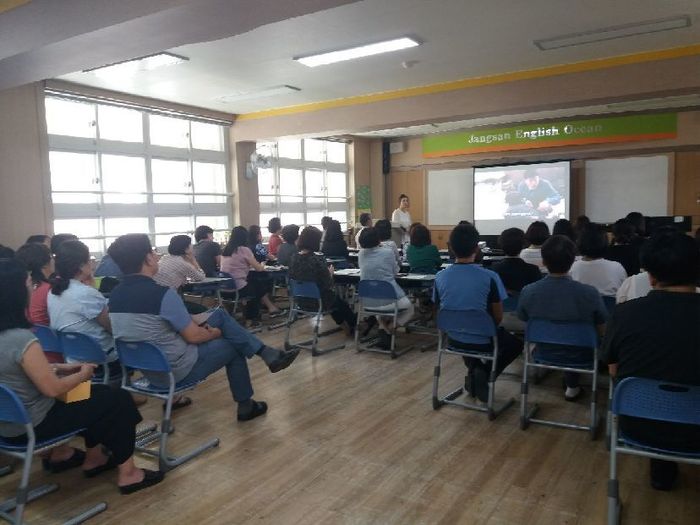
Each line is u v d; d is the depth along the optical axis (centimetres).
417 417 337
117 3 333
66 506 244
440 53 542
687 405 181
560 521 223
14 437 216
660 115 920
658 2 423
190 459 286
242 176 862
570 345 296
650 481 251
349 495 247
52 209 604
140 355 270
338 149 1110
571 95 600
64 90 611
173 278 499
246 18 334
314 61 554
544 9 430
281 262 650
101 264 495
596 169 981
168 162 766
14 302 210
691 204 911
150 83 630
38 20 366
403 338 537
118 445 248
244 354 330
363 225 708
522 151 1041
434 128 1067
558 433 310
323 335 559
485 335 322
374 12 425
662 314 189
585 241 364
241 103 761
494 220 1059
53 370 221
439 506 236
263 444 303
